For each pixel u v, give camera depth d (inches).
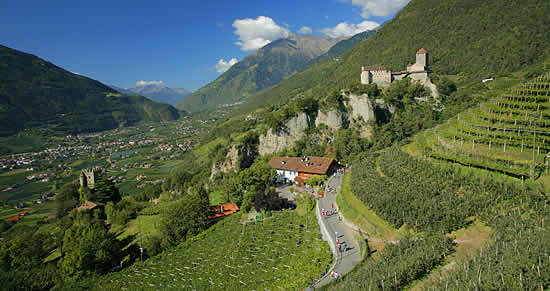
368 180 3253.0
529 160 2524.6
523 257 1444.4
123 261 3122.5
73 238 3233.3
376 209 2637.8
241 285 2193.7
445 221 2154.3
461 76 7647.6
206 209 3592.5
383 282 1582.2
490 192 2292.1
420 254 1761.8
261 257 2529.5
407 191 2669.8
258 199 3417.8
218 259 2662.4
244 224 3260.3
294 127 5797.2
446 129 3964.1
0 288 2682.1
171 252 3053.6
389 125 5383.9
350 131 5364.2
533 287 1291.8
